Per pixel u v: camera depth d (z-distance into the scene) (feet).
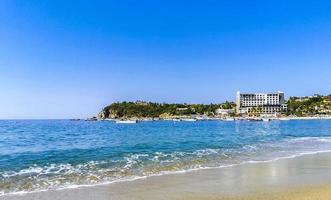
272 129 328.08
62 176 64.03
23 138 181.57
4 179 60.80
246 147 122.01
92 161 84.23
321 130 294.87
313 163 81.61
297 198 46.29
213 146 126.52
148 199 46.85
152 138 181.06
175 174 66.18
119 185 55.72
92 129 327.47
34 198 47.16
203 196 48.29
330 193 49.32
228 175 65.16
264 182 58.34
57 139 174.60
